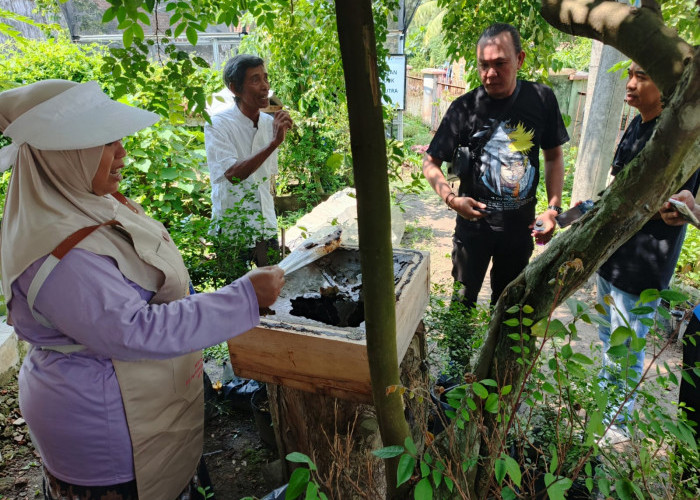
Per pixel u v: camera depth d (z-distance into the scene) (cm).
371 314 101
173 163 525
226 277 300
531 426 184
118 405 146
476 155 280
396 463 120
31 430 151
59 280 129
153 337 134
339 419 182
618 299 241
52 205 133
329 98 565
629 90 232
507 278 302
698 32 196
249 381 285
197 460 175
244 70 299
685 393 180
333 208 541
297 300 183
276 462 238
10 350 323
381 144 88
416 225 591
